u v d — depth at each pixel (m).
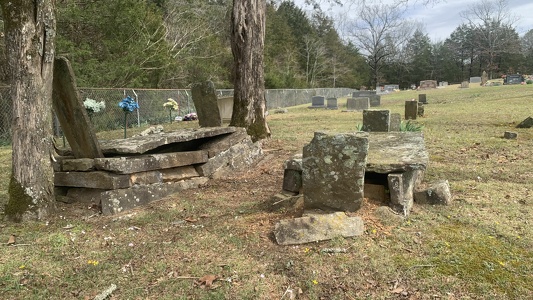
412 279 3.05
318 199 4.25
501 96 23.12
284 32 56.06
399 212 4.27
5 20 4.34
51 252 3.75
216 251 3.66
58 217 4.71
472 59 86.31
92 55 18.11
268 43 51.38
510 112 14.62
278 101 33.16
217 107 8.35
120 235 4.16
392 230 3.89
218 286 3.07
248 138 7.83
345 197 4.16
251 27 9.59
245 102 9.93
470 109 17.06
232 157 7.16
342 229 3.77
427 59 84.56
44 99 4.61
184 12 28.81
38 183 4.64
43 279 3.24
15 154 4.58
